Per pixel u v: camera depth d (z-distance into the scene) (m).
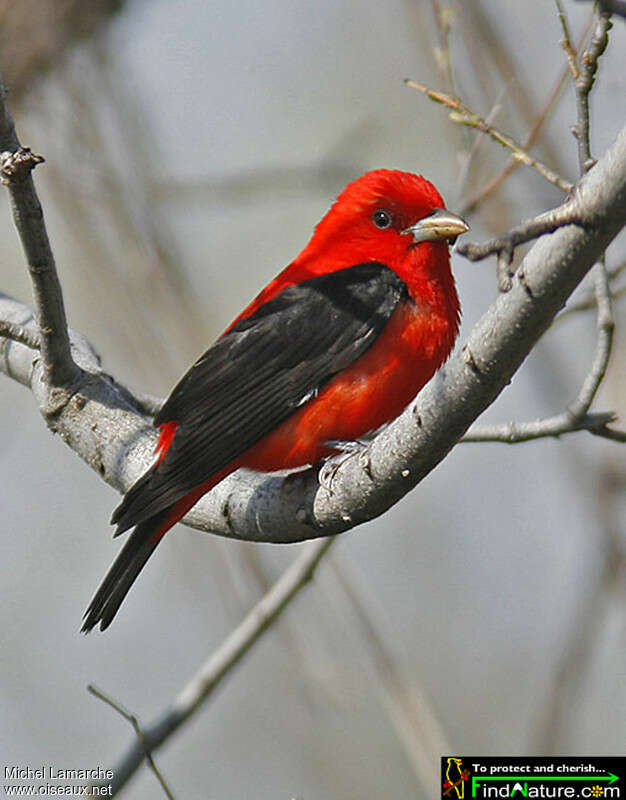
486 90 12.21
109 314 13.45
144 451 8.95
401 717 11.23
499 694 15.62
